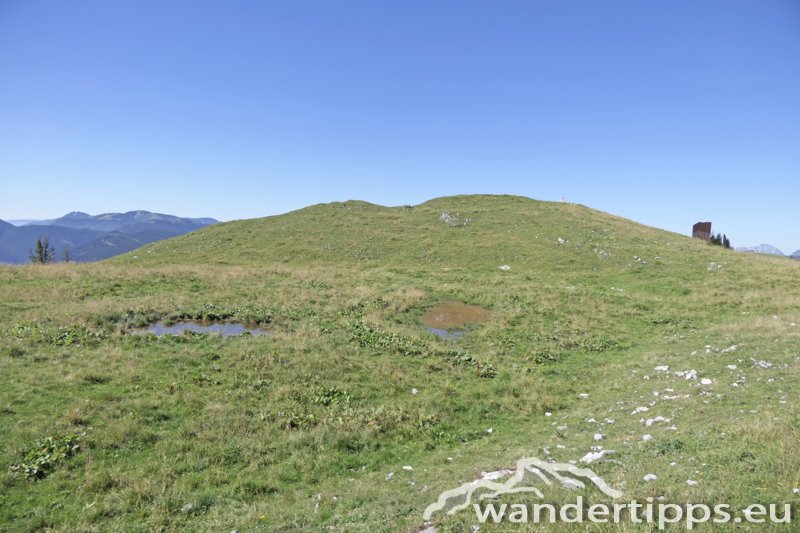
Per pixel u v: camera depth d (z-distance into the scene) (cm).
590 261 4162
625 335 2370
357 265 4206
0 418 1152
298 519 809
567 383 1688
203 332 2005
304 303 2655
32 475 945
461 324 2522
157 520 828
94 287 2734
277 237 5088
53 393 1305
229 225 5759
